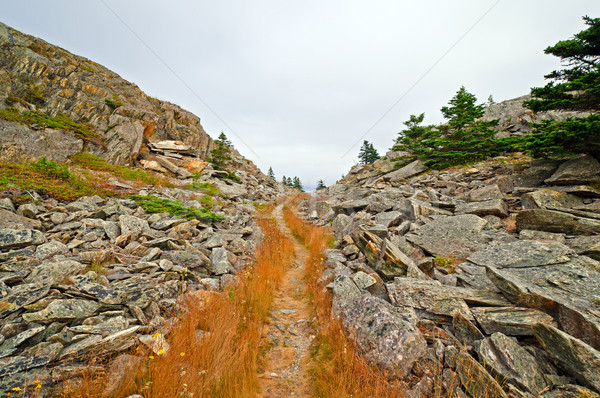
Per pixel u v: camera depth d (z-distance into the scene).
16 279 5.03
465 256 7.94
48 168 12.53
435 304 5.47
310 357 5.58
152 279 6.17
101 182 15.22
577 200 9.07
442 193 16.78
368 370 4.44
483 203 10.97
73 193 11.67
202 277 7.76
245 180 42.91
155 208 12.15
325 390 4.44
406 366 4.30
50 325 4.19
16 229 6.98
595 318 4.02
